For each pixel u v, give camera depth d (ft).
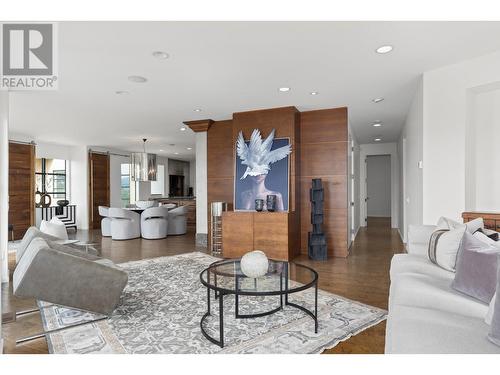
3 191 12.74
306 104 16.66
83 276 8.48
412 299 6.54
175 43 9.53
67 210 30.63
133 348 7.30
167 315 9.25
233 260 10.84
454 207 11.25
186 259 16.98
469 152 11.23
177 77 12.46
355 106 17.07
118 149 34.32
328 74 12.19
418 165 13.62
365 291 11.39
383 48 9.93
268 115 17.60
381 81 13.00
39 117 19.12
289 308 9.73
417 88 13.74
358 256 17.47
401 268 8.59
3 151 12.60
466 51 10.19
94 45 9.62
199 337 7.83
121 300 10.56
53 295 8.21
